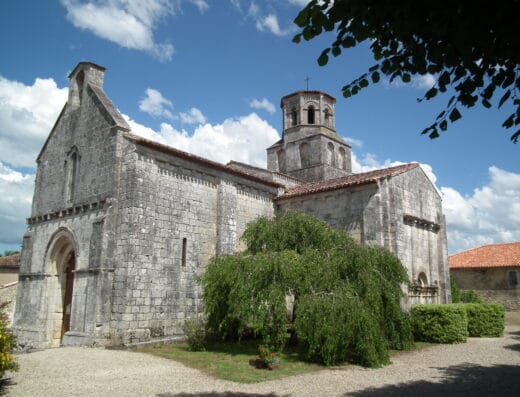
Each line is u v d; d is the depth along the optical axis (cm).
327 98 3391
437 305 2003
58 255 2158
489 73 600
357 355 1400
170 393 980
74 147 2173
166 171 1959
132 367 1276
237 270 1530
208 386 1052
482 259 3809
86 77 2197
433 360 1478
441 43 575
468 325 2242
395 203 2139
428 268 2372
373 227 2094
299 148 3300
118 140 1906
